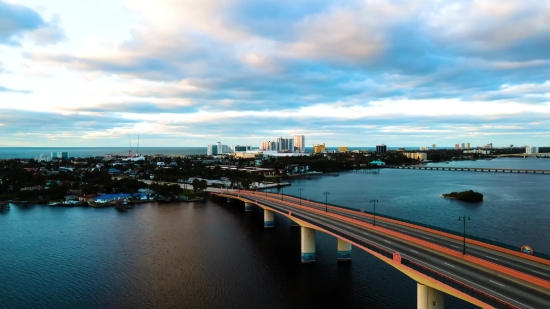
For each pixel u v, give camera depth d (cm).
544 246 13412
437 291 6931
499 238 14500
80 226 17838
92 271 11538
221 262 12356
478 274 6706
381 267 11500
